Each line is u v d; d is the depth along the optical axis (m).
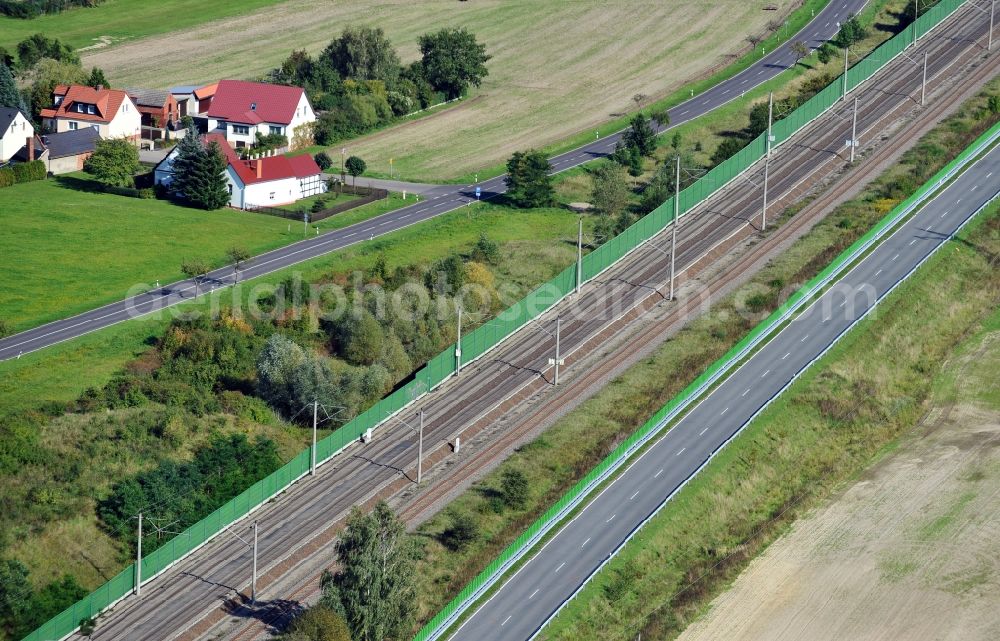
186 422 130.38
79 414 129.50
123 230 174.12
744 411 134.00
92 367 138.75
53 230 172.88
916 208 172.12
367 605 101.00
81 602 107.12
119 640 105.56
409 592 103.75
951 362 146.62
